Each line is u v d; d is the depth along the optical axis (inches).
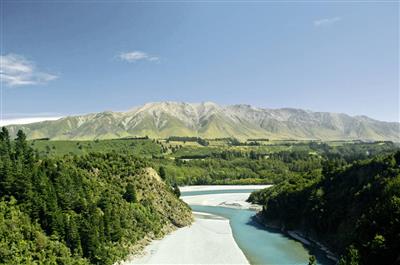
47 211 3191.4
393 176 3614.7
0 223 2824.8
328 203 4360.2
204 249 3895.2
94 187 4247.0
